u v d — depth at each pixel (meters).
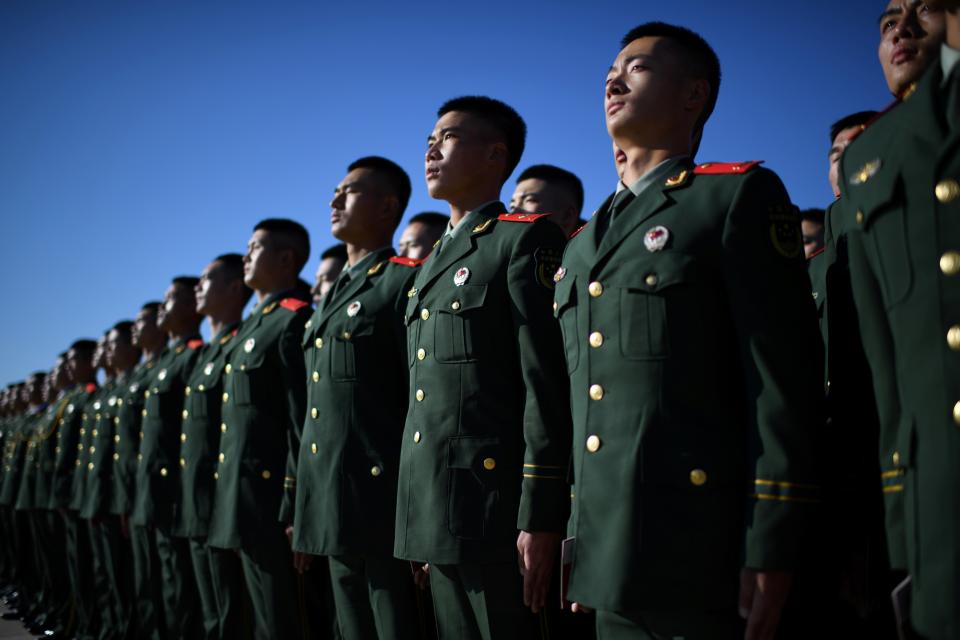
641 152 2.33
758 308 1.88
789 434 1.79
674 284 1.97
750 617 1.74
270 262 4.62
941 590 1.38
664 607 1.85
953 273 1.42
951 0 1.54
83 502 6.94
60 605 7.88
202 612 5.09
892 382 1.62
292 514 3.84
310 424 3.56
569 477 2.26
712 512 1.87
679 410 1.94
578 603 2.03
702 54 2.38
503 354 2.79
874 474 1.93
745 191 1.98
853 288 1.70
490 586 2.65
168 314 5.91
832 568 2.03
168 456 5.33
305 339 3.74
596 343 2.09
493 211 3.14
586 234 2.29
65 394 9.27
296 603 4.05
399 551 2.83
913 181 1.50
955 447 1.39
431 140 3.26
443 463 2.75
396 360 3.51
